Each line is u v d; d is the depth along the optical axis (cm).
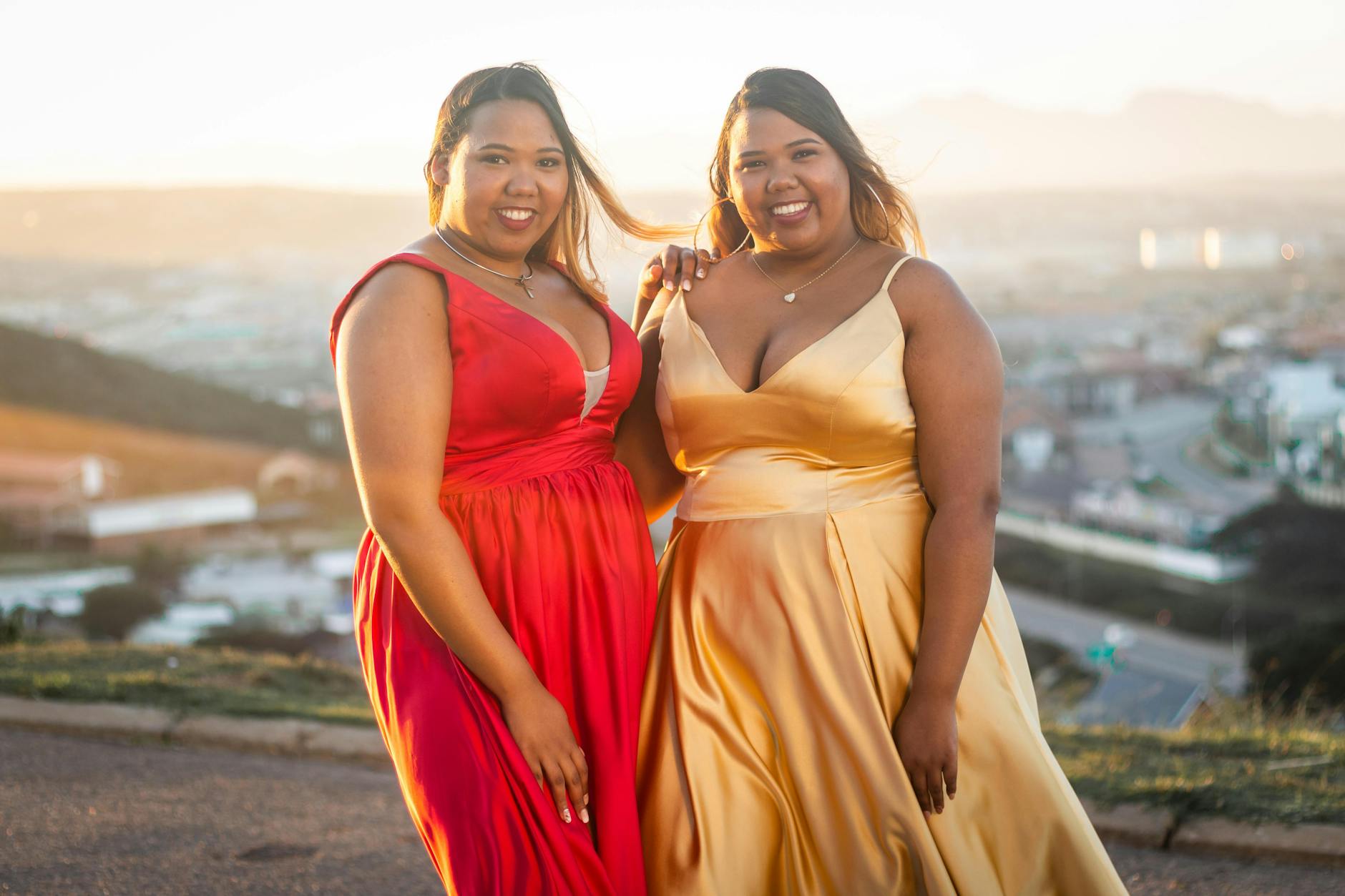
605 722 189
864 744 185
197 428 11144
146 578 7306
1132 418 15425
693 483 205
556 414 189
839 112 200
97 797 339
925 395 188
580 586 189
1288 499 7838
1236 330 19938
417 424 175
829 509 192
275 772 368
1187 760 362
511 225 190
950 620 181
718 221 225
